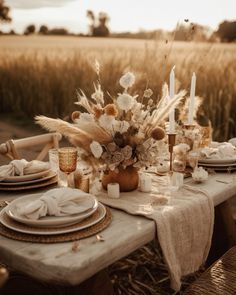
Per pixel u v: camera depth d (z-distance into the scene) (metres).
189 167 2.03
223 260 1.65
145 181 1.67
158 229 1.33
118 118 1.65
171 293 2.20
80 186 1.65
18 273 1.64
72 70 6.98
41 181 1.76
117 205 1.49
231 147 2.07
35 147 5.68
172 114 1.77
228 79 5.61
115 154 1.56
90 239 1.21
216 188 1.72
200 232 1.54
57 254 1.11
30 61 7.54
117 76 6.03
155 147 1.65
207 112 5.34
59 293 1.48
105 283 1.42
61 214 1.29
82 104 1.72
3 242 1.19
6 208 1.36
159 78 4.34
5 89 7.81
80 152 1.65
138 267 2.46
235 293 1.40
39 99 7.10
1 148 2.11
